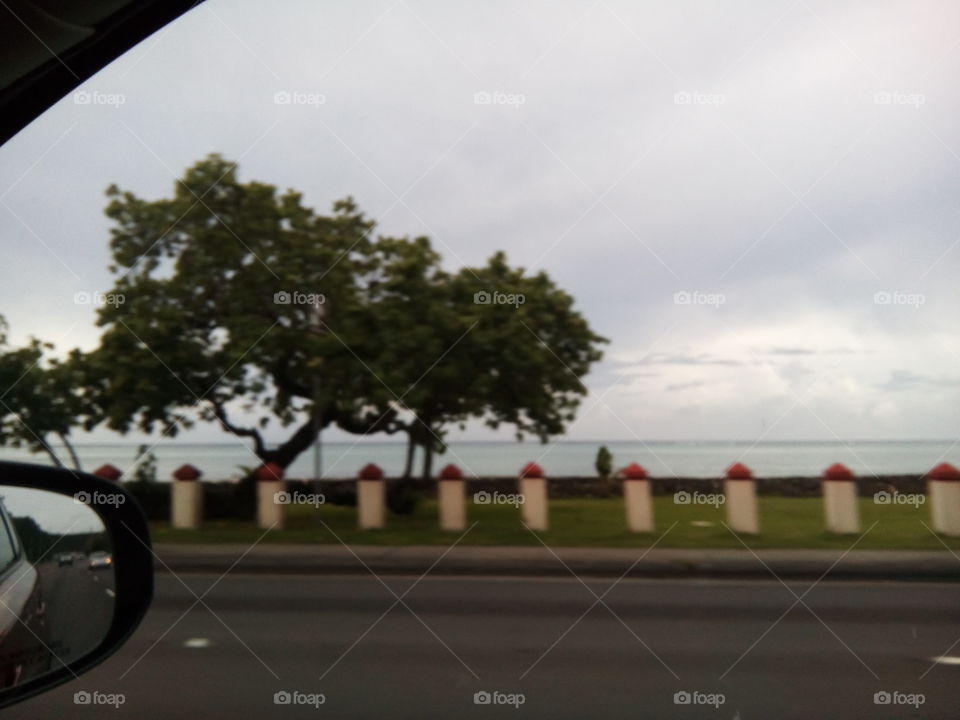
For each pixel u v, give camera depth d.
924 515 11.73
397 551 9.27
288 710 3.97
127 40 2.46
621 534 10.38
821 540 9.69
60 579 1.88
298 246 12.03
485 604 6.67
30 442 12.23
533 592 7.29
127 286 12.11
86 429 12.58
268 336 12.05
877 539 9.67
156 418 12.58
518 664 4.80
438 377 11.95
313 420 13.32
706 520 11.64
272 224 12.10
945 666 4.75
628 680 4.47
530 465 11.15
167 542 10.26
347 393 12.44
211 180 11.99
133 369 11.98
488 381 11.90
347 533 10.94
